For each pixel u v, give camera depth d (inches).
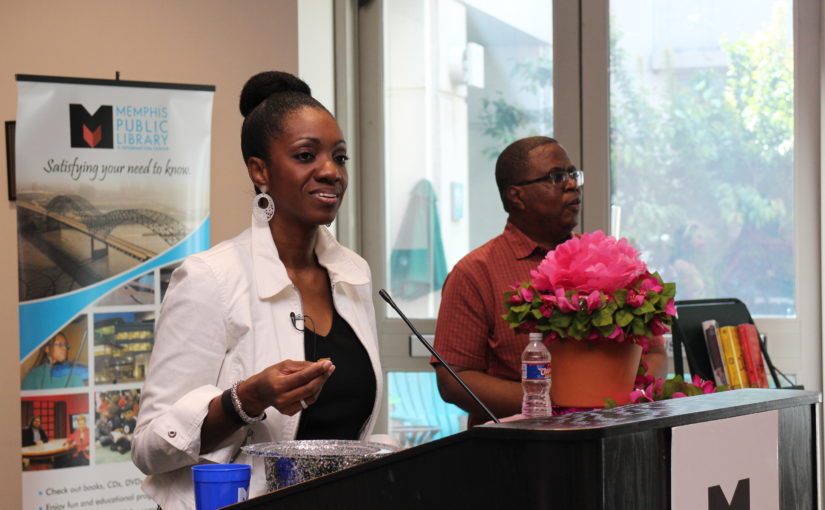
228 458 65.5
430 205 170.7
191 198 137.3
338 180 71.2
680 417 40.6
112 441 132.6
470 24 168.7
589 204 161.3
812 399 52.7
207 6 153.5
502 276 104.3
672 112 159.9
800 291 153.9
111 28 150.9
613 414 41.0
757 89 156.4
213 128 153.0
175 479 66.7
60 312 131.6
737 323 137.3
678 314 131.6
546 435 35.1
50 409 131.0
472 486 36.6
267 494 41.9
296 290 71.5
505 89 167.5
